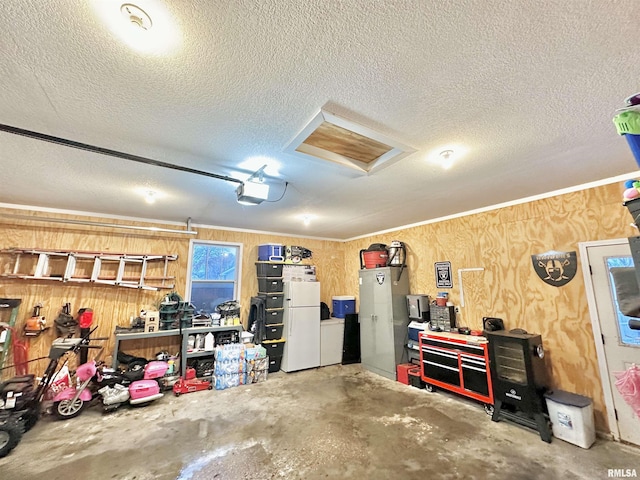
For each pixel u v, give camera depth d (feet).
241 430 9.77
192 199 12.17
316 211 14.30
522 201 12.18
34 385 11.39
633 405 5.37
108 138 7.04
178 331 14.47
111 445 8.82
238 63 4.60
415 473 7.54
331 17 3.80
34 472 7.53
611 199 9.86
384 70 4.79
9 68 4.67
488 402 11.03
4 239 12.70
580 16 3.80
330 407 11.69
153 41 4.14
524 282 11.97
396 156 8.05
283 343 17.12
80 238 14.15
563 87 5.24
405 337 15.93
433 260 15.78
